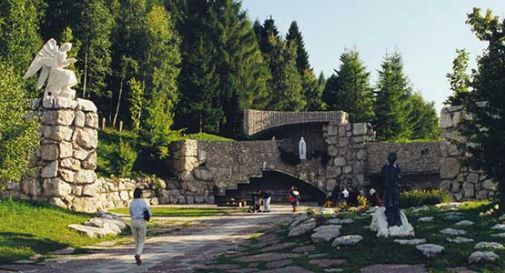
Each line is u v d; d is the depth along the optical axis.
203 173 41.47
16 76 22.53
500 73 16.28
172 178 40.97
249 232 19.97
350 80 60.84
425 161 39.19
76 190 23.12
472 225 14.38
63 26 49.91
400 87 62.56
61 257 14.30
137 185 38.34
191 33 61.41
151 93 52.12
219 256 14.06
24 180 22.67
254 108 62.00
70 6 49.88
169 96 54.09
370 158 41.06
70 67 43.19
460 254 11.36
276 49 79.94
